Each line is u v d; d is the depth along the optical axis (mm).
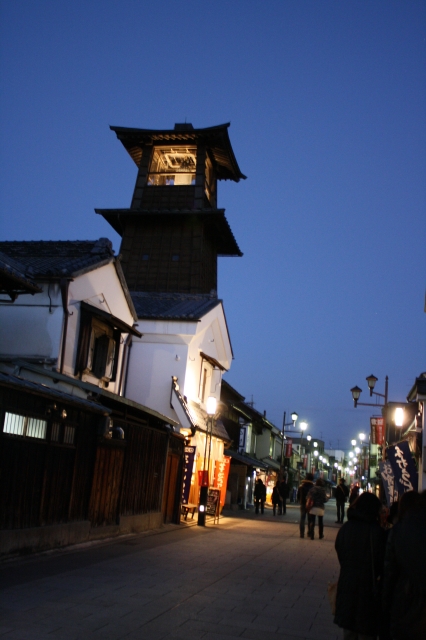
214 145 40938
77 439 13430
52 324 17375
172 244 38188
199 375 28062
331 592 5641
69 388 16906
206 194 41188
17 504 11117
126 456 16422
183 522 22000
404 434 28266
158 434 19109
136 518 17109
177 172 41156
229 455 36188
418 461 24609
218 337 31078
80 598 8219
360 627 5180
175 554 13477
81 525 13594
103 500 15008
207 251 39562
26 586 8734
